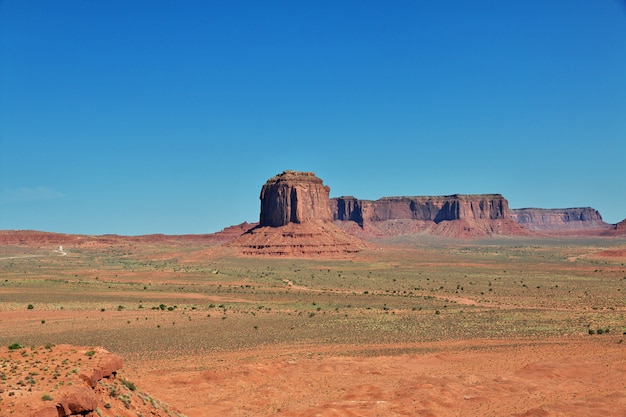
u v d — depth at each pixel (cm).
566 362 7188
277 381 6556
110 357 4191
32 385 3378
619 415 5075
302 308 13150
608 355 7600
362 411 5247
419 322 10775
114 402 3847
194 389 6106
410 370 7144
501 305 13862
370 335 9594
